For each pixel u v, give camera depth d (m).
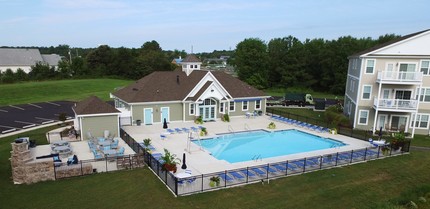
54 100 57.84
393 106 33.75
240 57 91.88
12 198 16.80
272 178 20.36
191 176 19.09
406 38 34.78
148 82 39.31
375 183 20.22
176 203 16.48
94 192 17.58
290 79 89.81
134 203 16.39
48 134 30.25
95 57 108.31
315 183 19.77
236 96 41.81
